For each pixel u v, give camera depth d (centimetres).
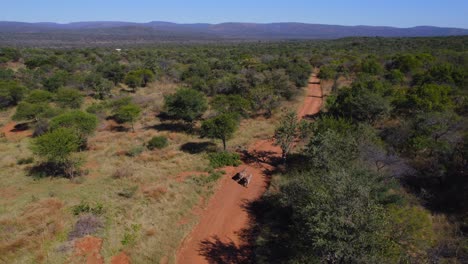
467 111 3019
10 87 4688
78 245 1609
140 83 5978
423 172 2238
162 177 2497
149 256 1644
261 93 4391
